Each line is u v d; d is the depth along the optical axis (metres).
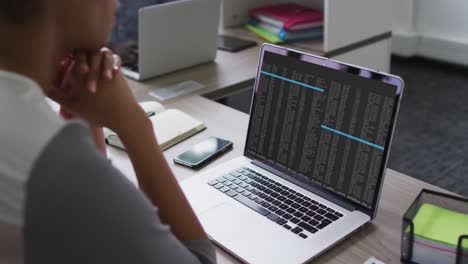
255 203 1.04
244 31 2.53
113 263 0.51
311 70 1.08
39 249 0.49
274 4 2.69
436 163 2.73
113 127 0.78
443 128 3.07
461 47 3.91
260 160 1.20
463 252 0.82
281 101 1.14
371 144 0.98
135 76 1.90
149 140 0.77
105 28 0.64
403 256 0.88
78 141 0.50
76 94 0.77
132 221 0.52
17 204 0.48
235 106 2.89
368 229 0.98
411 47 4.16
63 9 0.57
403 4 4.12
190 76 1.93
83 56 0.77
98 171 0.50
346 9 2.22
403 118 3.21
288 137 1.13
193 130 1.42
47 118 0.51
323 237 0.93
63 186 0.48
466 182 2.55
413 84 3.72
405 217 0.88
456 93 3.54
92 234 0.50
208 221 0.99
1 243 0.50
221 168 1.19
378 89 0.97
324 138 1.06
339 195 1.04
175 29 1.87
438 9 3.99
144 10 1.75
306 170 1.09
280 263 0.87
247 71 1.97
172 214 0.72
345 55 2.32
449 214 0.93
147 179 0.74
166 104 1.67
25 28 0.53
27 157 0.48
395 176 1.17
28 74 0.54
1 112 0.49
